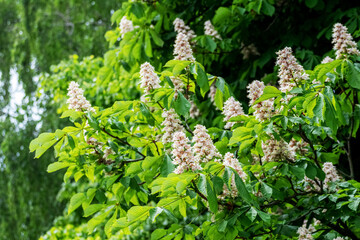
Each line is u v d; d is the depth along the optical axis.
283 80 3.13
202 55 5.12
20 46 10.64
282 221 3.54
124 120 3.25
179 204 2.79
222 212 2.81
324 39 5.27
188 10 5.39
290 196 3.30
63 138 3.05
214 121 4.92
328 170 3.22
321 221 3.35
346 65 2.97
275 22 5.53
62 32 10.36
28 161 9.98
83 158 3.21
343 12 4.79
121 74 6.17
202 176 2.44
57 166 3.22
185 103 3.02
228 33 5.58
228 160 2.70
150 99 3.22
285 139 3.06
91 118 2.95
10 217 10.18
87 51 10.03
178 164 2.72
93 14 10.37
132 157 3.45
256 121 2.93
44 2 10.50
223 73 5.83
